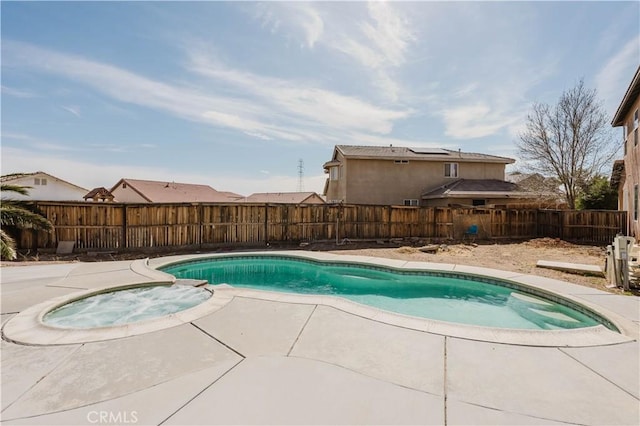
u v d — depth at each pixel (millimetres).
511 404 2582
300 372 3061
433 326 4309
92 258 10086
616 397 2695
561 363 3305
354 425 2287
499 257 10805
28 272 7832
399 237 14742
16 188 10148
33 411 2432
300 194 36562
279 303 5273
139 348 3570
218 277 9750
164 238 11781
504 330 4176
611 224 13922
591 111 18203
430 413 2447
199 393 2684
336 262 10289
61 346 3607
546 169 19312
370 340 3848
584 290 6410
